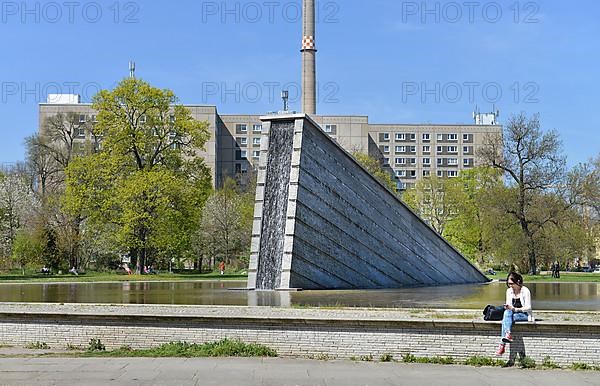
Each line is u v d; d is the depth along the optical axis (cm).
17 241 5725
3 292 2548
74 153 6956
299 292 2352
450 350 1309
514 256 5612
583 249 5988
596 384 1128
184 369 1203
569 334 1276
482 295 2312
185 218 5134
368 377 1162
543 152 5566
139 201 4916
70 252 5888
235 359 1302
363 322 1327
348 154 2742
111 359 1295
